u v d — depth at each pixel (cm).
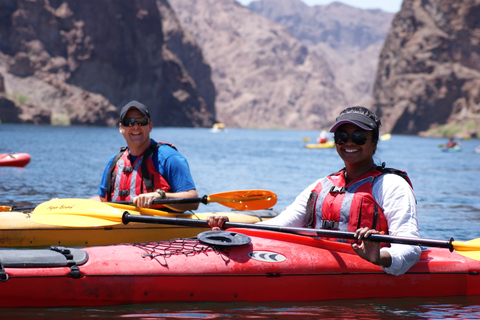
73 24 11638
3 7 10694
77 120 10800
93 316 316
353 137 344
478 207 1009
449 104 13412
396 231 336
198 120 15388
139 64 13062
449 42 13850
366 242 324
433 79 13550
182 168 484
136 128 482
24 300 316
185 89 15488
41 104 10612
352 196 348
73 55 11562
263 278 355
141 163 488
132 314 322
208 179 1433
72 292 323
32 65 10912
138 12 13175
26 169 1516
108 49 12175
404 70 14338
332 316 334
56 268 324
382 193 343
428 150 4556
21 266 318
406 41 14662
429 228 761
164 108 14538
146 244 370
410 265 360
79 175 1401
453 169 2219
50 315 314
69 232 511
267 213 622
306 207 375
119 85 12438
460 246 331
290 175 1658
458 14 13825
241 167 1939
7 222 499
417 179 1684
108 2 12162
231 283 350
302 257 367
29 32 11006
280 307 348
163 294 340
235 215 584
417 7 14675
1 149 2506
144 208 484
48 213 467
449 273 385
